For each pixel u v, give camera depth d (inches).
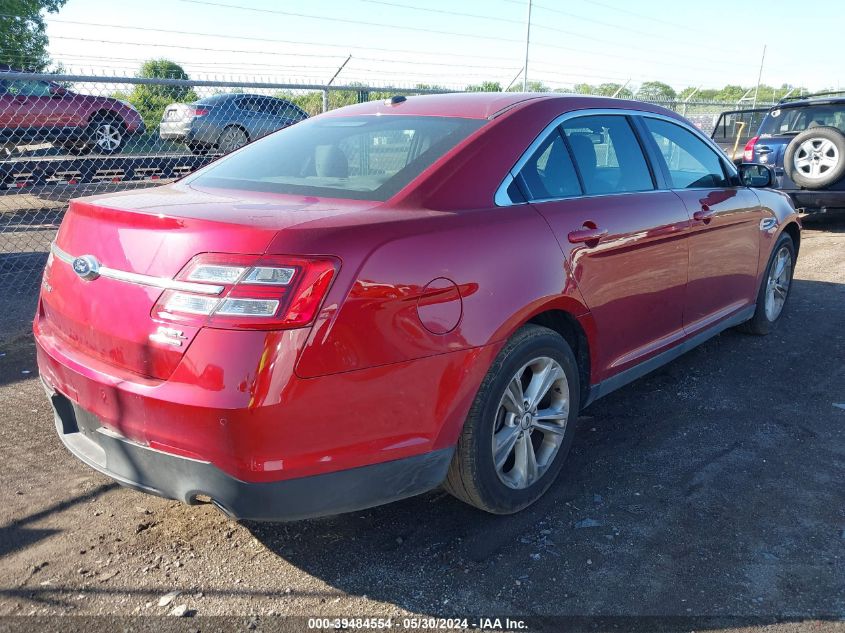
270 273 85.4
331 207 101.5
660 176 152.7
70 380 100.3
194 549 108.6
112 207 99.2
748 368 186.1
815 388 173.0
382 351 92.0
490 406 107.1
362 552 108.5
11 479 127.0
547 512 119.6
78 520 115.4
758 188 196.7
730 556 107.7
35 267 285.0
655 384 175.8
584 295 123.0
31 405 157.4
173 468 90.0
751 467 134.6
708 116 693.9
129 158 375.2
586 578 102.7
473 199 110.4
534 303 111.1
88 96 427.5
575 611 96.0
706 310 169.8
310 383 86.6
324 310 87.0
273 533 113.1
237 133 422.3
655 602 97.7
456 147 114.6
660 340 152.7
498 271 106.0
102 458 99.5
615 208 132.3
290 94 374.9
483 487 109.3
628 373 143.0
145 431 90.1
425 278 96.5
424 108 132.8
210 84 276.7
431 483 102.3
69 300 102.3
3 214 389.4
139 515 117.6
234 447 85.0
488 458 108.7
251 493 87.4
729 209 170.1
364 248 91.3
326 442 89.7
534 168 122.3
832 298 254.5
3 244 325.7
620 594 99.3
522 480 116.7
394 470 97.0
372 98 386.0
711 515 118.5
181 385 86.6
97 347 96.9
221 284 85.4
